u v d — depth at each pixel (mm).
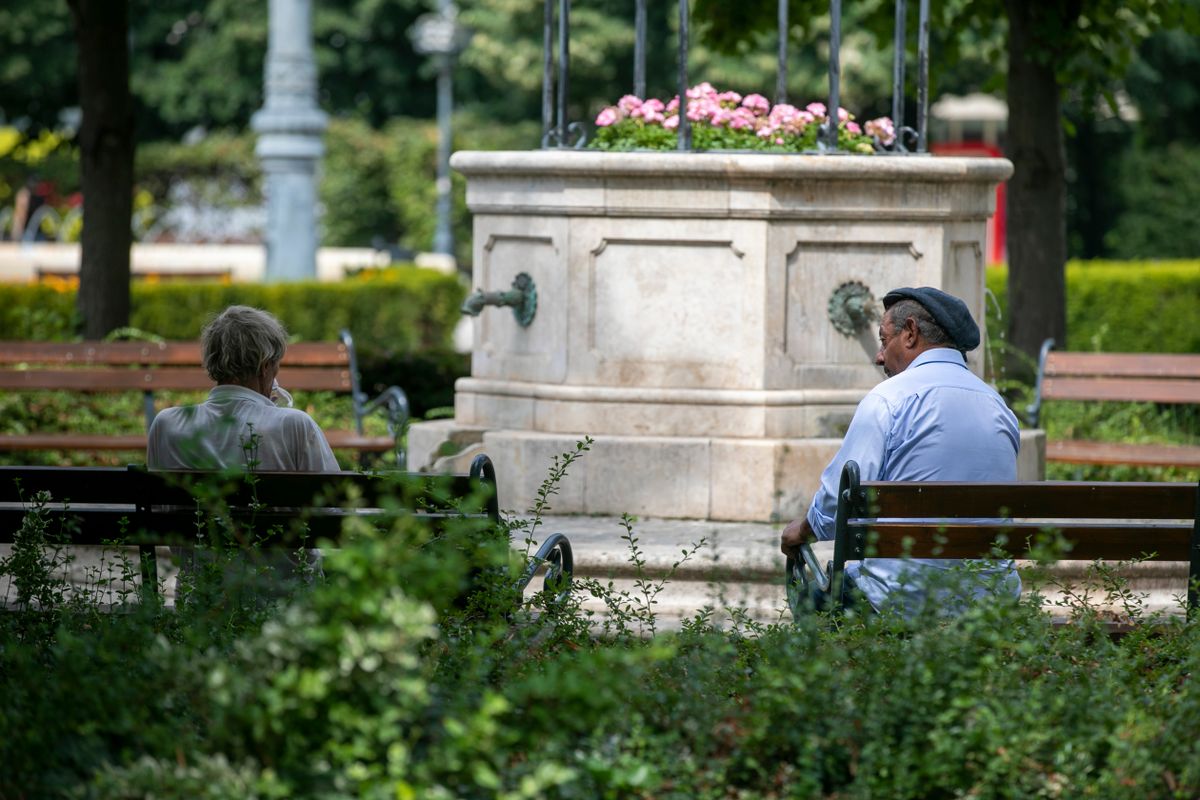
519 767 4223
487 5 50969
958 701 4621
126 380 13500
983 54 39500
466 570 5594
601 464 10273
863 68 42500
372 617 4023
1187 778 4629
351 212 58125
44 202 54750
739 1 17344
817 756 4664
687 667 5344
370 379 16281
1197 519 6430
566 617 6137
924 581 5551
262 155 34812
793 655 5078
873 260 10453
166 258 47438
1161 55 43156
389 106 61094
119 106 16906
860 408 6941
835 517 6750
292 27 34781
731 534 9680
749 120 10898
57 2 53281
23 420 14625
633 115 11031
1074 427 14602
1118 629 6379
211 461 5961
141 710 4453
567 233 10469
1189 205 45281
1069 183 47312
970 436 6875
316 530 6082
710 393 10312
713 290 10336
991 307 16672
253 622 5492
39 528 6105
